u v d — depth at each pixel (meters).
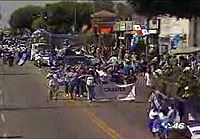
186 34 42.38
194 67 28.27
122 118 17.91
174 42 43.56
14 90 21.47
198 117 15.53
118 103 22.25
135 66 30.97
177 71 22.89
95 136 14.64
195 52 38.16
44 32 29.45
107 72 25.09
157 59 34.31
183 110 15.72
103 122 16.95
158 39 44.06
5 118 17.23
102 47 34.97
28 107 19.25
